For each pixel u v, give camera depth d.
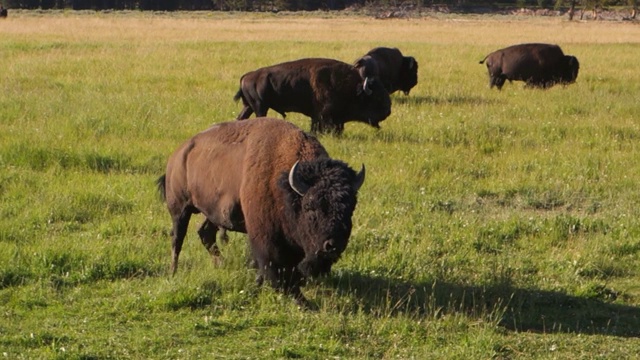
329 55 94.75
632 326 24.81
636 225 33.97
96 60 85.62
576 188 39.72
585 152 46.31
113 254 28.56
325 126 50.09
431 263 29.19
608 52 109.50
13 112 53.03
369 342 22.80
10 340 22.11
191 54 93.38
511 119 55.94
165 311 24.61
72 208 34.41
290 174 22.80
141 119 51.72
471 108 60.31
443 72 84.25
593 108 60.78
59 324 23.38
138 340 22.33
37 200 35.03
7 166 40.59
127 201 35.75
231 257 28.20
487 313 25.09
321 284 26.70
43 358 21.00
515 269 29.28
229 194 25.28
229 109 56.28
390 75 66.69
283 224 23.80
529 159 44.66
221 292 25.95
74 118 51.09
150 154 43.53
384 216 34.41
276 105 50.69
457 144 48.38
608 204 37.94
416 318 24.39
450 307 25.17
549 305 26.41
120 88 66.62
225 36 134.00
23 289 25.81
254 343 22.55
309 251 23.11
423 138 49.50
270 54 94.81
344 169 23.11
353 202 22.77
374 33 153.00
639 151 47.19
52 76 73.50
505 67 77.75
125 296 25.39
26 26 152.62
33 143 44.03
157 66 80.94
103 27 155.75
